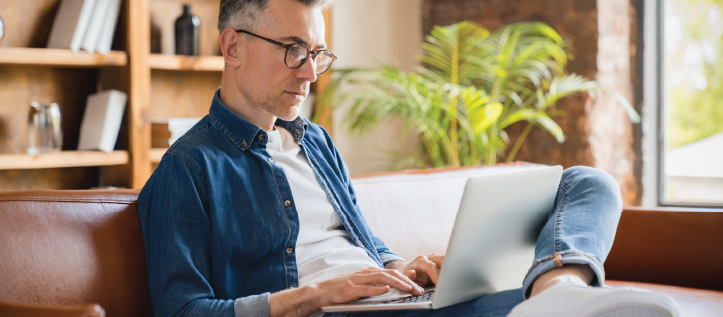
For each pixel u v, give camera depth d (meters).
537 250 0.96
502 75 2.99
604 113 3.03
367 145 3.45
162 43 2.86
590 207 1.03
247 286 1.14
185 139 1.18
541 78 3.16
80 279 1.06
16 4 2.47
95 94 2.61
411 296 1.03
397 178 1.76
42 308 0.78
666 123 3.16
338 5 3.21
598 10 2.96
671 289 1.55
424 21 3.54
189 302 1.01
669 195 3.18
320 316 1.09
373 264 1.27
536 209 1.06
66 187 2.66
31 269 1.01
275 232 1.16
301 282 1.17
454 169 1.93
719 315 1.32
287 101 1.25
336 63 3.21
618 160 3.10
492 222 0.96
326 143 1.46
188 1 2.94
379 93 3.10
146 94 2.57
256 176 1.20
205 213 1.10
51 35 2.50
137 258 1.16
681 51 3.12
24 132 2.53
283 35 1.22
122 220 1.17
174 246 1.05
